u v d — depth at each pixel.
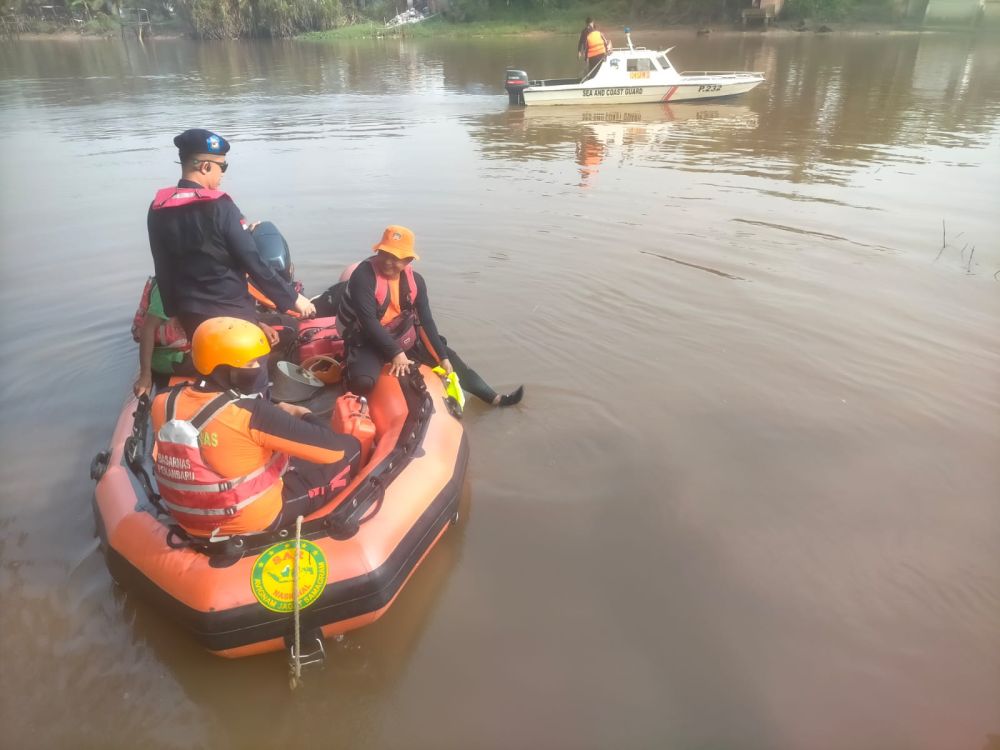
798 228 8.31
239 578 2.96
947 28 35.88
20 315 6.25
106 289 6.80
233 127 15.11
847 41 31.61
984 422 4.64
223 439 2.74
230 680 3.01
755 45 30.70
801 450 4.40
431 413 4.05
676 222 8.55
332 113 17.03
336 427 3.93
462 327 6.02
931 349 5.55
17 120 16.23
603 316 6.19
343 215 8.89
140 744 2.73
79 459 4.34
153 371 4.80
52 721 2.80
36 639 3.14
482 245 7.87
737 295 6.55
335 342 5.00
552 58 28.81
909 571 3.49
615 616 3.27
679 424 4.68
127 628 3.21
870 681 2.95
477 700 2.89
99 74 26.91
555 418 4.76
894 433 4.55
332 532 3.13
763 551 3.63
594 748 2.70
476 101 18.92
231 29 47.62
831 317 6.09
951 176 10.51
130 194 9.95
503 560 3.60
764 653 3.08
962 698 2.87
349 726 2.80
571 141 13.59
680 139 13.64
